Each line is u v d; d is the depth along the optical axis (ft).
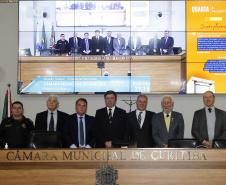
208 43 23.16
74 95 23.31
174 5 23.25
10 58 23.58
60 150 12.05
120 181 11.96
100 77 23.20
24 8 23.31
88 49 23.26
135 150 12.06
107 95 17.92
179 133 17.60
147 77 23.17
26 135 17.42
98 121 17.81
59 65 23.25
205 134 18.49
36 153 12.03
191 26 23.21
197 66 23.12
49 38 23.26
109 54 23.25
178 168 12.02
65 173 11.98
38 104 23.32
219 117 18.45
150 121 18.24
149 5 23.30
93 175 11.97
